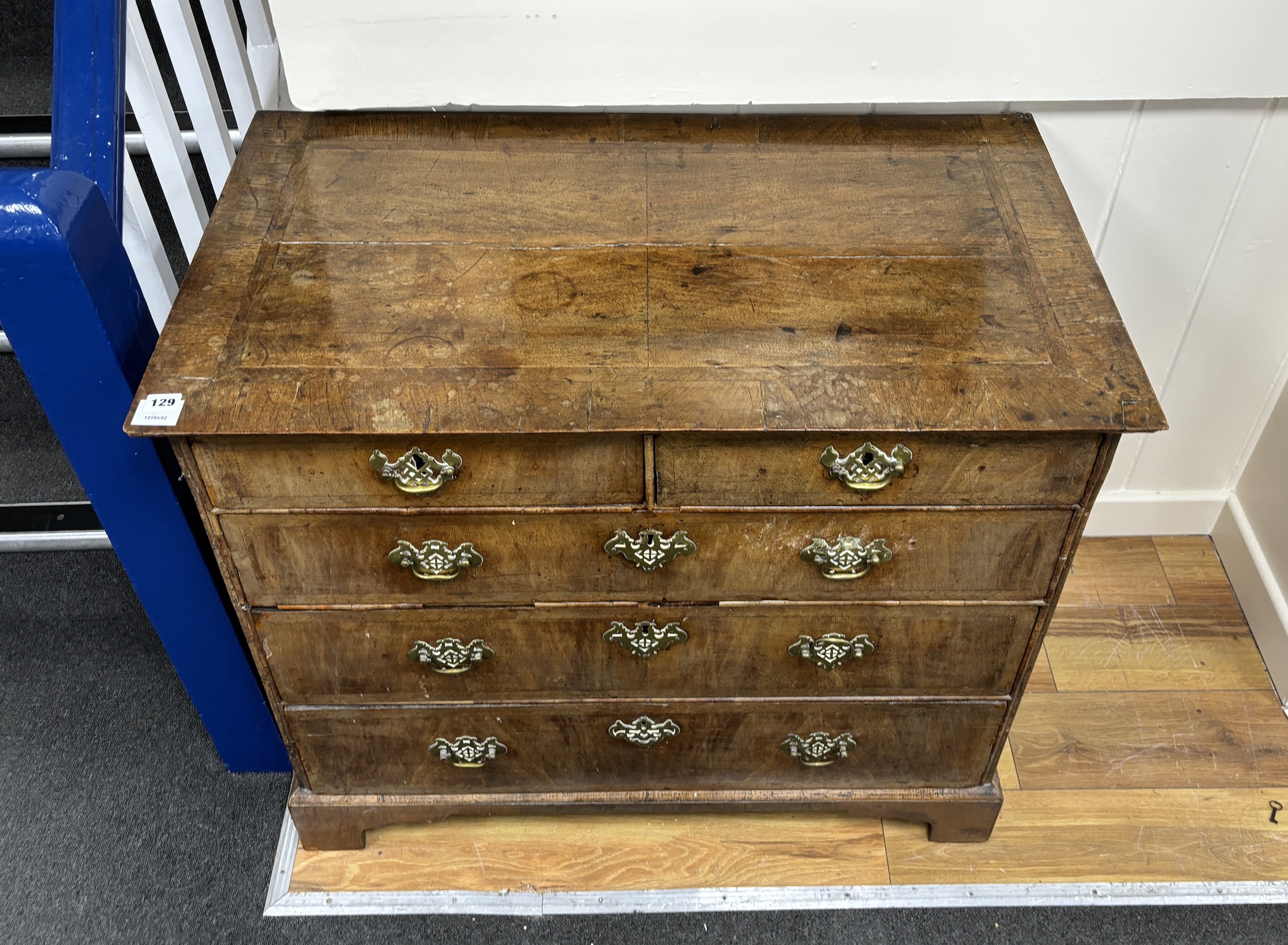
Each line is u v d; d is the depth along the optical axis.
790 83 1.54
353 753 1.58
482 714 1.53
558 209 1.42
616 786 1.67
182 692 1.96
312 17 1.45
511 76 1.52
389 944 1.63
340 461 1.22
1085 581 2.15
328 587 1.36
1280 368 1.94
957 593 1.38
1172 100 1.61
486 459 1.22
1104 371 1.21
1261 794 1.81
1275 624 1.96
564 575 1.35
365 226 1.38
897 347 1.24
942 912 1.67
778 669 1.47
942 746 1.58
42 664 2.01
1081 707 1.94
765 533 1.31
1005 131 1.55
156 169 1.61
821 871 1.72
